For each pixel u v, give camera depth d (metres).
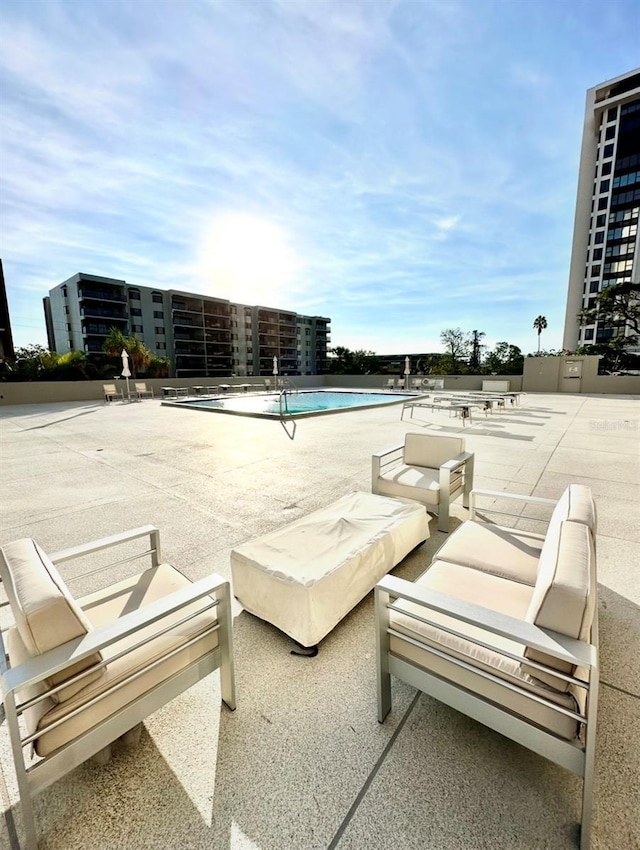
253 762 1.20
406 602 1.39
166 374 26.22
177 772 1.18
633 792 1.08
